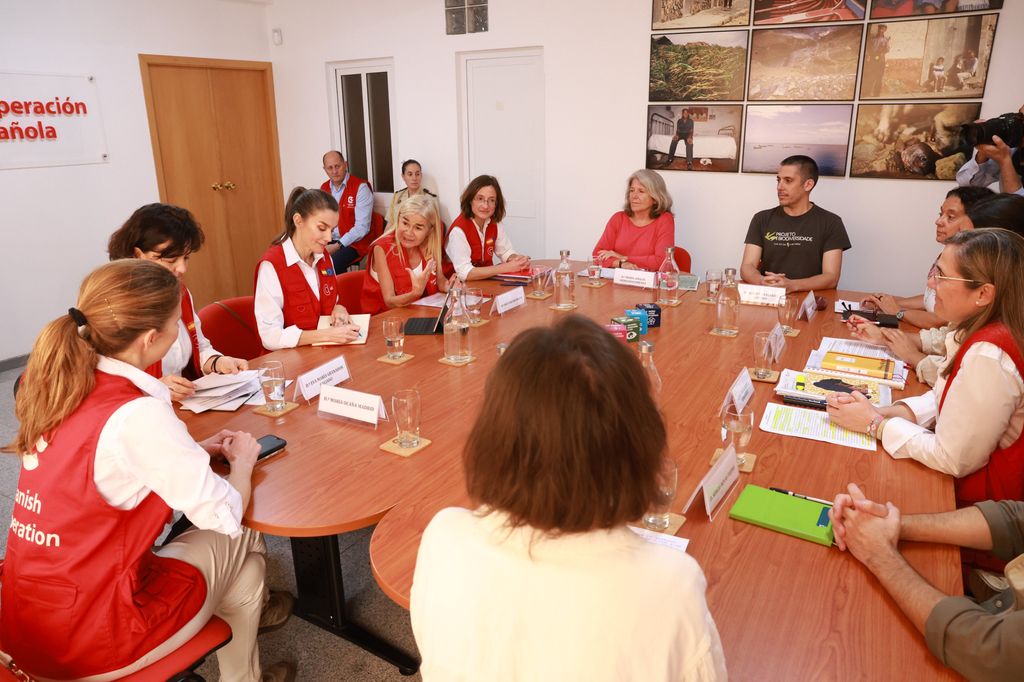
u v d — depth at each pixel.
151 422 1.27
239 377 2.09
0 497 2.95
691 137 4.79
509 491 0.72
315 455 1.66
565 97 5.12
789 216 3.62
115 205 5.21
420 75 5.62
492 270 3.69
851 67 4.23
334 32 5.88
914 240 4.34
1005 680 0.91
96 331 1.29
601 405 0.70
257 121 6.25
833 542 1.28
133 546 1.31
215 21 5.70
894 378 2.07
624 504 0.72
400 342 2.36
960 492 1.61
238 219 6.21
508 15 5.14
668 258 3.60
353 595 2.32
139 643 1.32
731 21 4.46
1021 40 3.79
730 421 1.56
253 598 1.68
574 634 0.70
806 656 1.01
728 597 1.14
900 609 1.10
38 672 1.30
